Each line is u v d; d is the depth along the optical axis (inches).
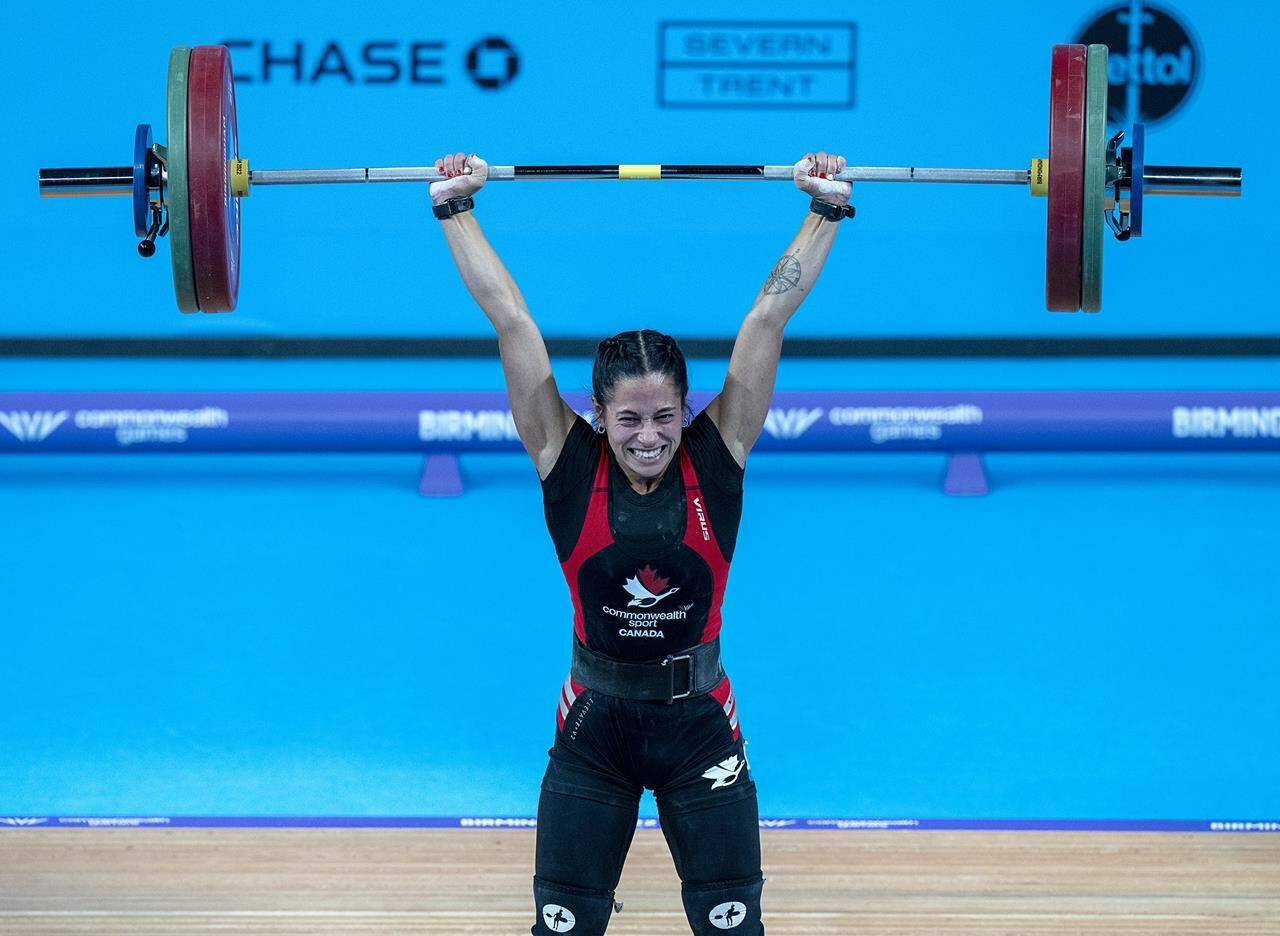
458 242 397.1
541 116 919.0
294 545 806.5
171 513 829.8
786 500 835.4
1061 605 756.6
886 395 829.8
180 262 461.7
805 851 569.0
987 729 669.9
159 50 914.1
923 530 812.6
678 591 390.0
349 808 616.7
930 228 920.9
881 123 918.4
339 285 914.1
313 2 909.8
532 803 625.0
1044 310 911.7
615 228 924.6
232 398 828.0
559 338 893.2
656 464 375.6
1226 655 721.0
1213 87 909.8
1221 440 819.4
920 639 731.4
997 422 823.1
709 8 917.2
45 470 862.5
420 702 692.7
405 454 862.5
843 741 660.1
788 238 924.6
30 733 666.8
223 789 629.9
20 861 558.6
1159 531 812.0
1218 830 591.2
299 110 912.9
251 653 726.5
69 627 741.9
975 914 524.7
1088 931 514.6
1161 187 478.0
